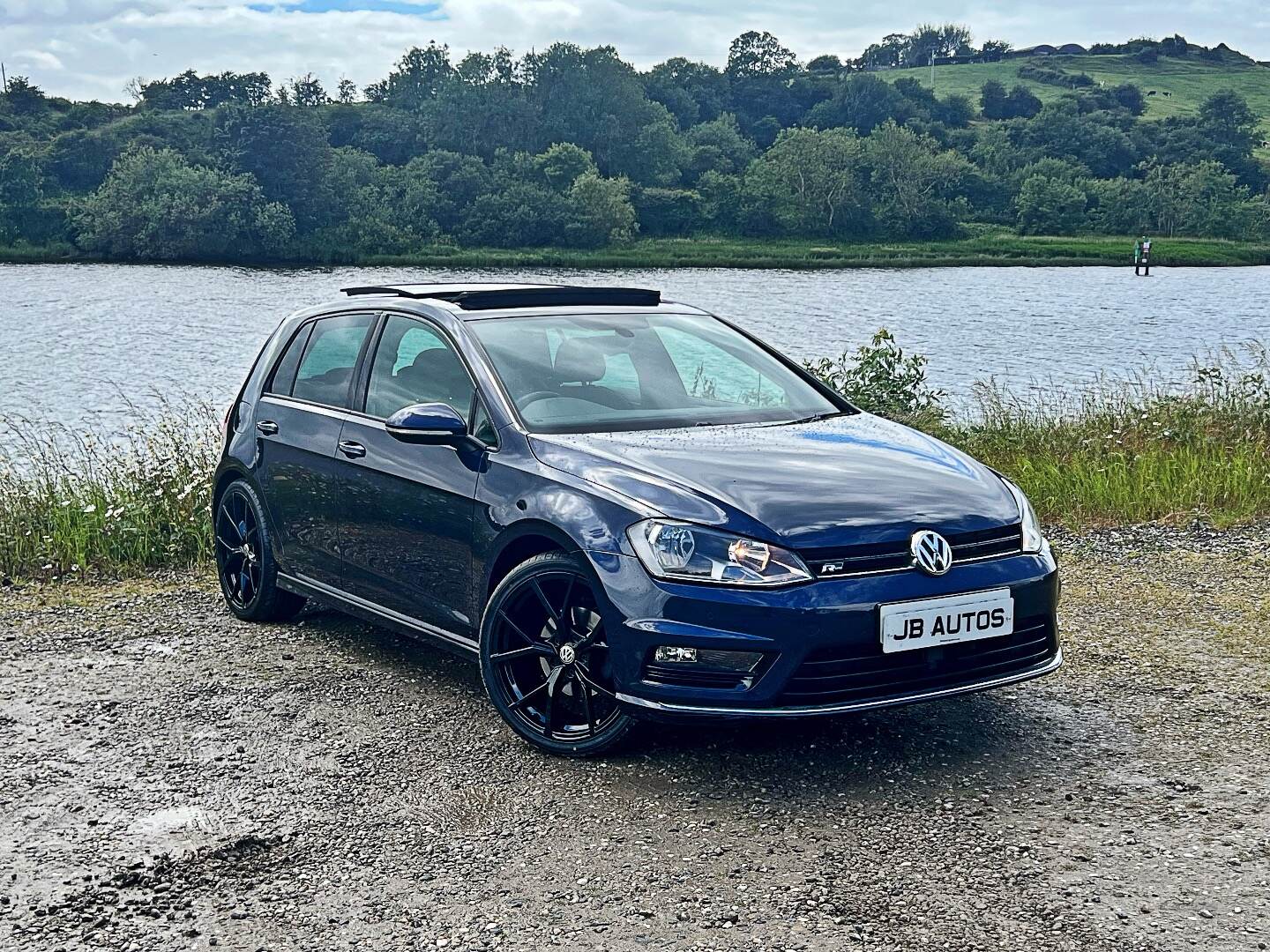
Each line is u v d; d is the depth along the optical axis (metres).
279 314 71.19
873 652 3.97
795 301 79.75
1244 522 8.40
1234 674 5.29
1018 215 195.25
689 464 4.34
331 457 5.40
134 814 3.96
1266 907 3.28
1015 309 72.44
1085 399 12.94
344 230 150.38
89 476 9.22
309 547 5.66
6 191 146.75
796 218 180.50
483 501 4.59
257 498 6.00
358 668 5.45
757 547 3.96
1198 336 52.25
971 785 4.13
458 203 164.88
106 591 7.03
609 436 4.61
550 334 5.20
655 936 3.17
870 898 3.35
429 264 143.25
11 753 4.50
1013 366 38.12
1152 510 8.80
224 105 171.38
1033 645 4.32
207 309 74.38
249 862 3.63
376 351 5.48
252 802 4.05
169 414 10.07
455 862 3.61
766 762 4.32
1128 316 66.50
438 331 5.21
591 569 4.15
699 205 183.88
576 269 141.12
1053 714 4.81
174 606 6.60
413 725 4.75
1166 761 4.33
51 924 3.27
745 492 4.15
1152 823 3.81
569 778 4.21
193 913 3.33
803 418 5.05
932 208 183.88
